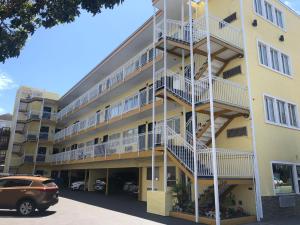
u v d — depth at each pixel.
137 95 21.33
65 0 6.47
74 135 32.69
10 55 6.82
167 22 18.25
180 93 14.88
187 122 17.09
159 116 20.48
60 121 40.91
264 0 17.72
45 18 6.77
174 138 15.23
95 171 29.97
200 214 12.36
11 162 42.91
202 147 14.70
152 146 16.69
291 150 15.81
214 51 15.21
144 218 12.78
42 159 39.06
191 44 14.75
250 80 14.69
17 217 12.43
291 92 17.31
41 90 47.78
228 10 16.55
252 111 14.11
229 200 13.58
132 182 25.70
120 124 25.05
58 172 39.38
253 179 13.12
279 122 15.73
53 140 41.03
